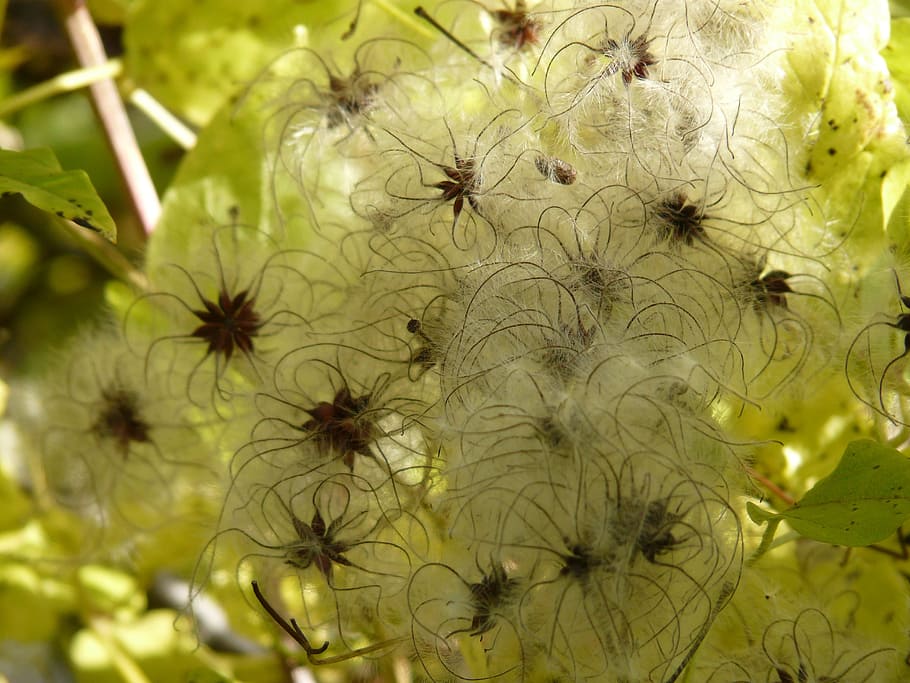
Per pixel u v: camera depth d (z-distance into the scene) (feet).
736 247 0.83
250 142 0.90
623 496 0.76
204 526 0.89
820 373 0.85
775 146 0.84
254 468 0.83
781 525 0.87
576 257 0.80
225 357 0.87
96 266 1.25
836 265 0.86
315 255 0.85
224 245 0.88
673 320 0.80
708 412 0.79
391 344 0.82
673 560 0.77
